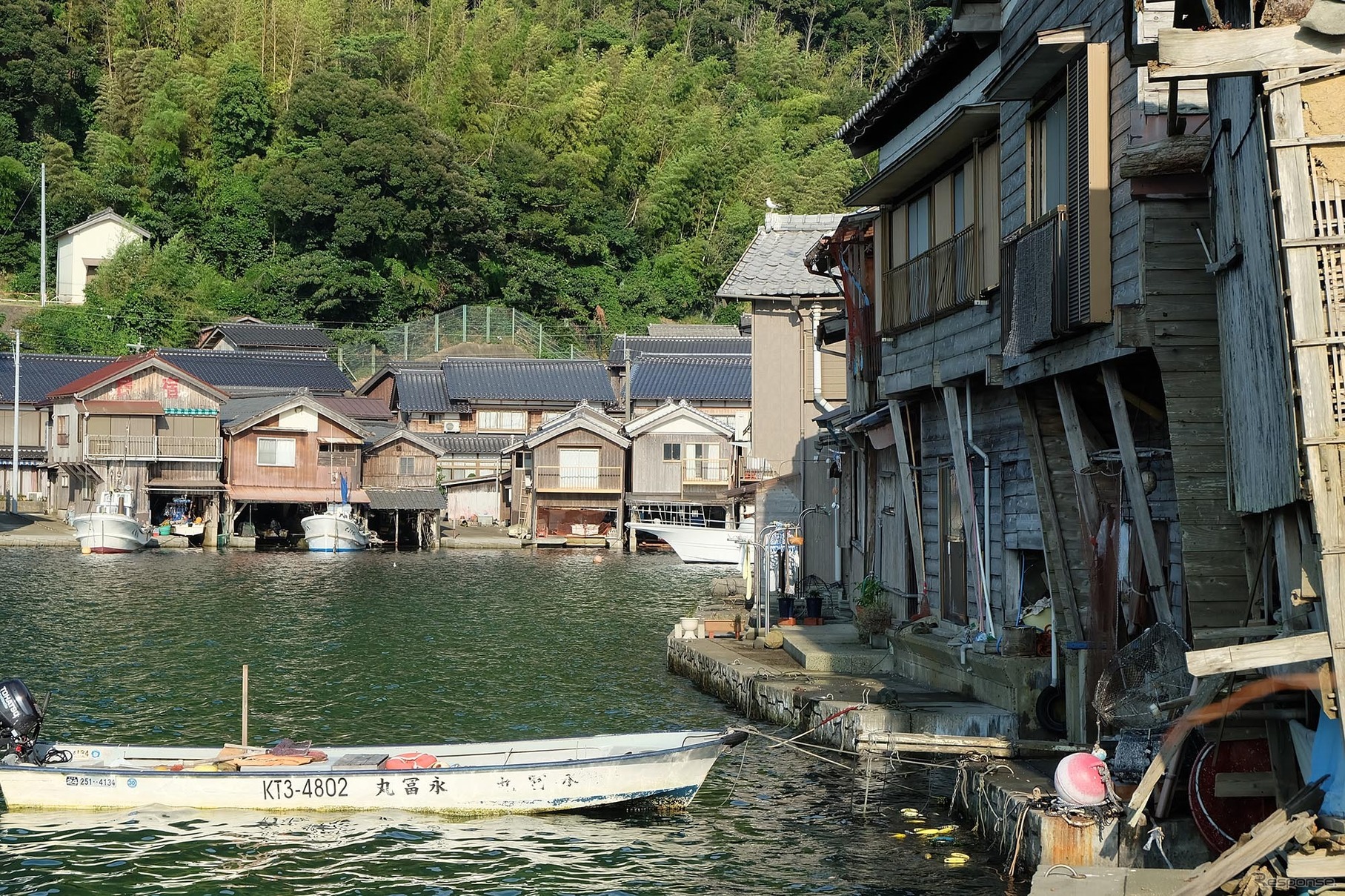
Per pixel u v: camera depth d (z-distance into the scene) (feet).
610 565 196.75
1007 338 53.47
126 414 216.33
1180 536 44.24
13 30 325.21
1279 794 35.29
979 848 45.83
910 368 69.26
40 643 100.48
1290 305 30.07
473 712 74.02
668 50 427.33
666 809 52.54
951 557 67.46
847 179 361.51
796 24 484.74
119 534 200.03
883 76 449.48
